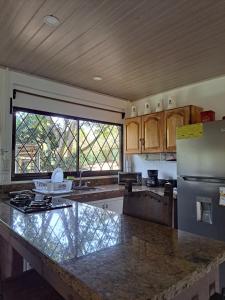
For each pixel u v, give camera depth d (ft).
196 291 2.46
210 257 2.64
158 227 3.87
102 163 12.44
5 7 5.34
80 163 11.41
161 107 11.41
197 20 5.82
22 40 6.82
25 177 9.42
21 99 9.34
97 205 9.39
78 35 6.53
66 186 9.19
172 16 5.66
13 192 8.03
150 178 11.68
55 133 10.55
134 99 13.17
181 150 8.42
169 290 1.98
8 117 8.86
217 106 9.82
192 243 3.11
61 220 4.33
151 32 6.36
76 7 5.34
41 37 6.65
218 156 7.30
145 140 11.43
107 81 10.28
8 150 8.82
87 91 11.46
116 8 5.37
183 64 8.46
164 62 8.29
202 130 7.82
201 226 7.65
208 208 7.59
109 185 11.91
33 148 9.80
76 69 8.95
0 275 5.64
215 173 7.35
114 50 7.41
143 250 2.85
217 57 7.89
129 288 1.98
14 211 5.11
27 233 3.58
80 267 2.39
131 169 13.42
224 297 2.66
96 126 12.24
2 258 5.68
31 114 9.77
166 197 4.16
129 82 10.41
